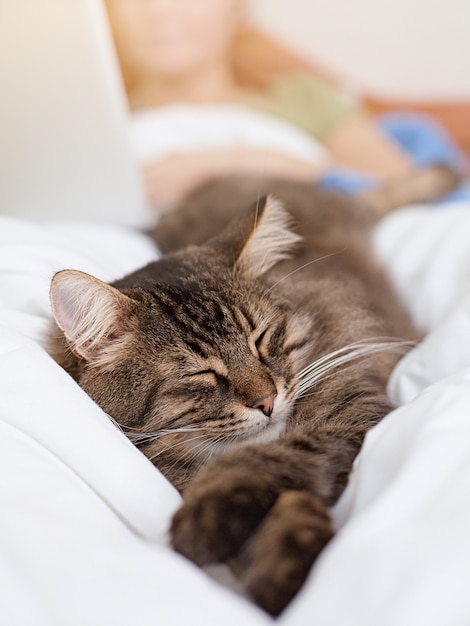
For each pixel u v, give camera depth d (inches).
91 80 21.1
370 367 16.2
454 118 40.8
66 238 18.8
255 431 15.3
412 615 8.3
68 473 11.4
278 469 11.8
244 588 10.3
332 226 23.4
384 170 36.1
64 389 12.7
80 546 9.8
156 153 35.9
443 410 11.1
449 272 20.1
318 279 18.6
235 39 43.3
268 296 16.8
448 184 29.2
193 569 9.9
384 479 10.7
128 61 41.8
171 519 11.1
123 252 20.5
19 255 16.3
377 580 8.6
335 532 10.6
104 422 12.6
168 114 39.0
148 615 8.8
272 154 35.6
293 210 22.8
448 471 10.1
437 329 16.4
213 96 41.9
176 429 14.9
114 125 22.0
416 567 8.7
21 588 9.2
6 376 12.5
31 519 10.0
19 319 15.5
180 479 14.4
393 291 20.8
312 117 40.1
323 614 8.5
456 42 42.6
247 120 38.0
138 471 11.8
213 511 10.9
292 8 44.0
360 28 43.8
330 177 32.9
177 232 23.5
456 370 15.1
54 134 21.3
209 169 34.5
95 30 20.6
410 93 43.6
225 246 18.0
